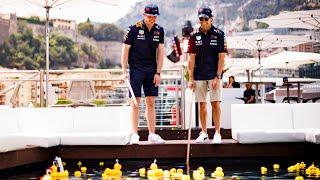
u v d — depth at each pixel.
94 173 4.80
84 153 5.52
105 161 5.53
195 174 4.31
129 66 5.66
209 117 7.94
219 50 5.56
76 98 7.09
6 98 8.30
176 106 7.32
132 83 5.60
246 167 5.09
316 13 12.04
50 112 6.22
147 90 5.63
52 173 4.48
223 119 8.42
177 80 7.55
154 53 5.64
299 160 5.43
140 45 5.58
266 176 4.32
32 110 6.24
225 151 5.40
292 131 5.40
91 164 5.54
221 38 5.55
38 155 5.15
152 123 5.62
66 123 6.18
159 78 5.62
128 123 6.16
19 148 4.68
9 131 5.81
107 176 4.51
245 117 6.12
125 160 5.49
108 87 7.92
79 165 5.44
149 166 5.37
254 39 13.58
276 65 15.16
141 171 4.75
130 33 5.60
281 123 6.11
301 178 4.04
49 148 5.46
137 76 5.58
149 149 5.44
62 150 5.54
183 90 7.21
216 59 5.59
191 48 5.57
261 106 6.14
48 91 7.51
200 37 5.54
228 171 4.75
